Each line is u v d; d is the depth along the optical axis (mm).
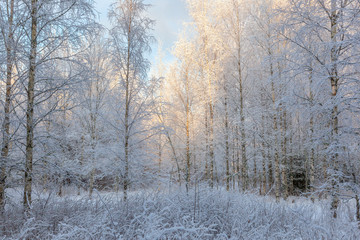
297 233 3949
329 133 5406
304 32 5730
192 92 12539
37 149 5367
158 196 5500
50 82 5348
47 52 5441
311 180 10789
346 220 4414
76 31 5297
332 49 5336
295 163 16438
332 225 4070
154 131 8125
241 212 4926
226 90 13008
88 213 4438
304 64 5766
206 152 13234
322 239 3672
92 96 10148
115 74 7855
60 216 4559
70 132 6617
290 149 14586
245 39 11719
